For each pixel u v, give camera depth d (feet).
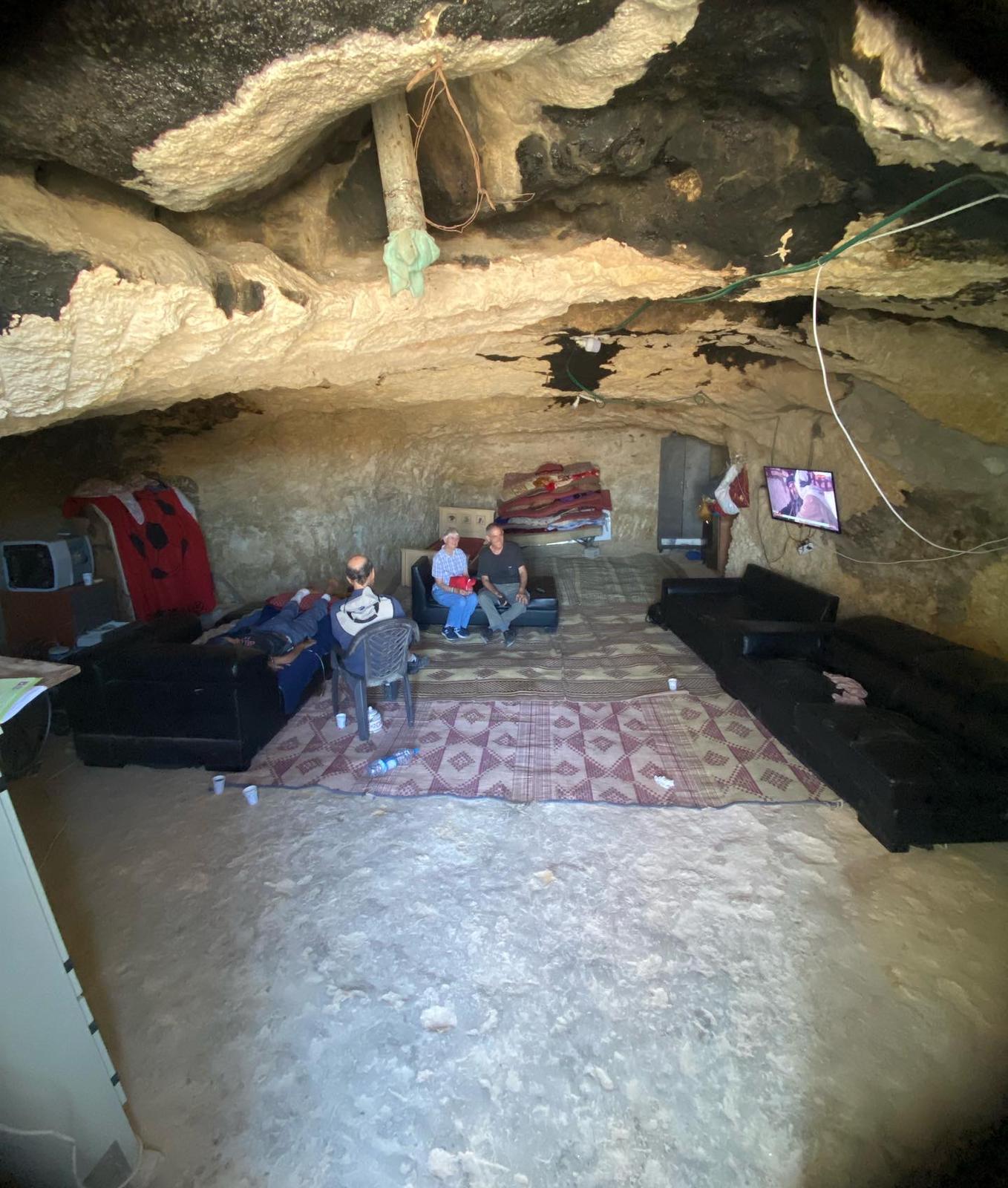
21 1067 5.00
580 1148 6.05
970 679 10.63
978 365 10.02
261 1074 6.75
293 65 4.38
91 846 10.09
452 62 4.77
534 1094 6.50
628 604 21.57
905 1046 6.82
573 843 9.98
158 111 4.57
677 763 12.00
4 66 4.08
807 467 16.21
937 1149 5.91
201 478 17.43
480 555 18.45
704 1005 7.31
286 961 8.04
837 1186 5.69
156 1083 6.66
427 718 13.96
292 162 6.32
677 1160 5.93
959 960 7.79
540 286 8.80
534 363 14.53
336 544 20.36
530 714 14.07
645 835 10.12
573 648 17.84
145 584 15.62
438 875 9.40
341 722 13.61
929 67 4.81
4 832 4.73
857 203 6.94
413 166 6.27
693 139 6.59
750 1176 5.80
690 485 25.91
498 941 8.25
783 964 7.80
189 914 8.77
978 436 11.13
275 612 16.40
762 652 13.97
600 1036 7.03
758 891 8.91
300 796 11.28
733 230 7.69
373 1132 6.22
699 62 5.53
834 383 13.67
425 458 23.66
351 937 8.37
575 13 4.59
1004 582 11.69
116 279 5.45
